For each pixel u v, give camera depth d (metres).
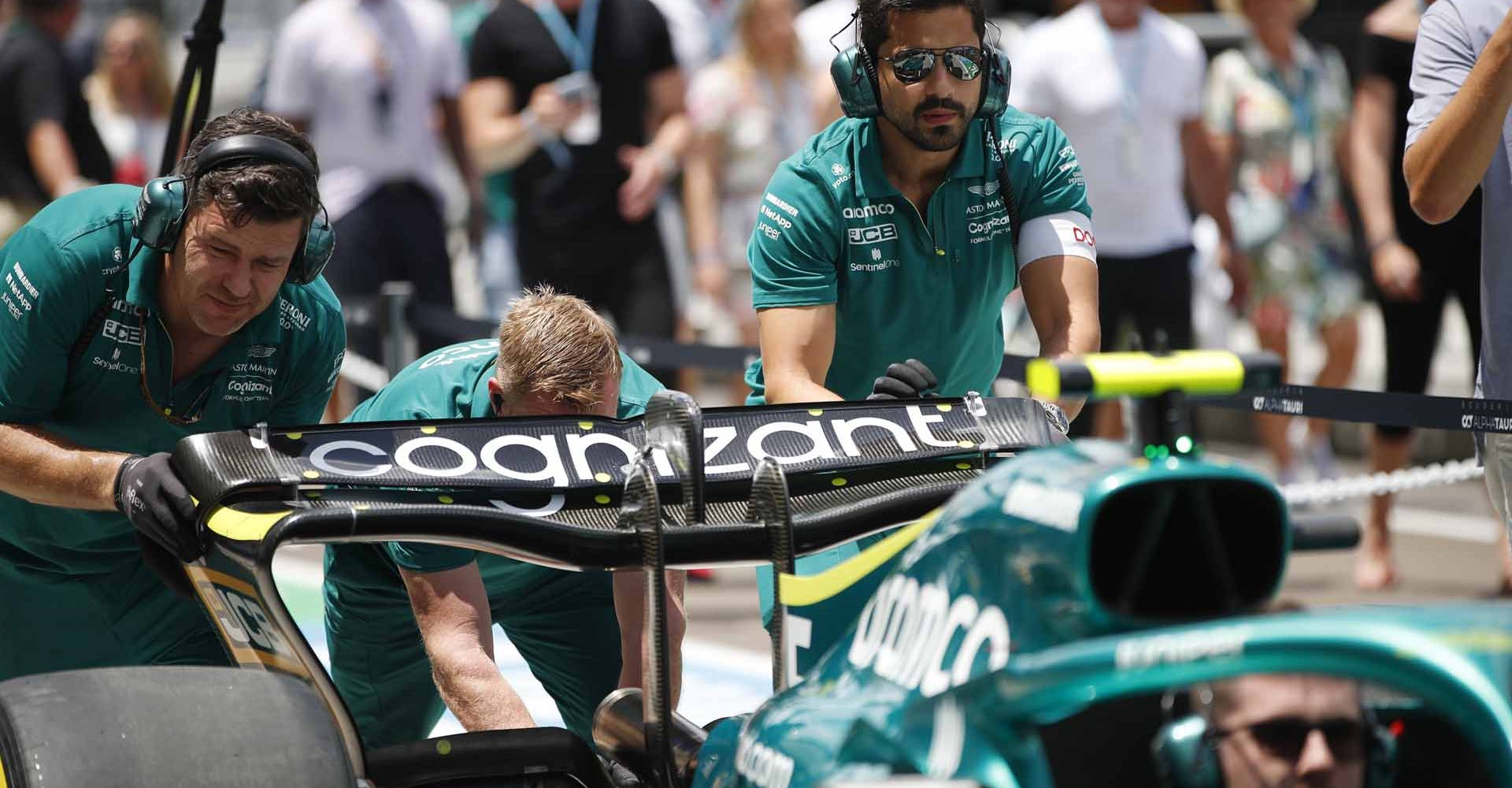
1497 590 19.94
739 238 23.59
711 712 15.26
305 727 8.06
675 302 22.94
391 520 8.36
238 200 9.52
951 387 12.02
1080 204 11.56
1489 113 11.45
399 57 21.70
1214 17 31.08
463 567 9.94
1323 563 21.84
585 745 8.88
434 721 11.80
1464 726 6.35
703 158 23.44
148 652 11.20
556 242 22.34
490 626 10.04
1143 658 6.09
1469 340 19.08
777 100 23.38
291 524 8.23
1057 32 20.91
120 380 10.34
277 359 10.68
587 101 21.97
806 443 9.66
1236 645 6.07
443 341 22.16
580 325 10.08
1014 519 6.81
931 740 6.77
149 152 29.34
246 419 10.75
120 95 29.20
